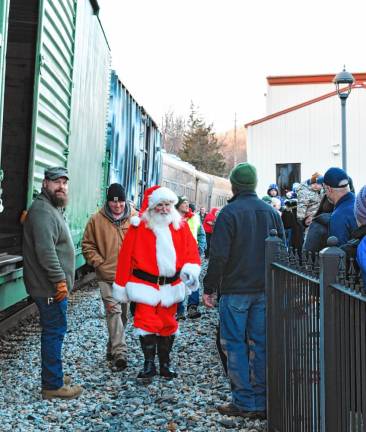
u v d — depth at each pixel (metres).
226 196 33.34
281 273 3.83
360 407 2.53
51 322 4.62
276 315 3.95
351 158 21.22
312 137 21.44
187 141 73.44
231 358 4.36
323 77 26.12
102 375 5.43
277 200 11.42
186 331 7.55
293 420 3.55
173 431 4.05
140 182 14.73
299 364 3.44
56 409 4.47
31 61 6.01
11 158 6.00
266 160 21.83
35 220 4.50
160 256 5.16
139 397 4.79
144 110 14.85
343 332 2.74
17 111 6.00
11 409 4.43
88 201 8.97
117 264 5.28
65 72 6.75
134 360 5.99
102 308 8.94
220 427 4.14
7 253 5.55
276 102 26.66
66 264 4.70
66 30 6.63
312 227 5.35
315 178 9.46
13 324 7.39
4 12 4.30
